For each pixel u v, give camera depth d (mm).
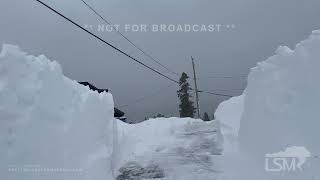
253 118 9852
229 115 14078
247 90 11031
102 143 10445
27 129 6645
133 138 14758
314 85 6855
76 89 9547
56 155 7512
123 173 10867
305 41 7410
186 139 15016
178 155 12609
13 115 6418
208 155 12016
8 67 6660
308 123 6902
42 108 7328
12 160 6168
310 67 7051
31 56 7676
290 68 7836
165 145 14219
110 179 10008
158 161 11906
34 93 7129
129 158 12586
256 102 9703
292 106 7488
